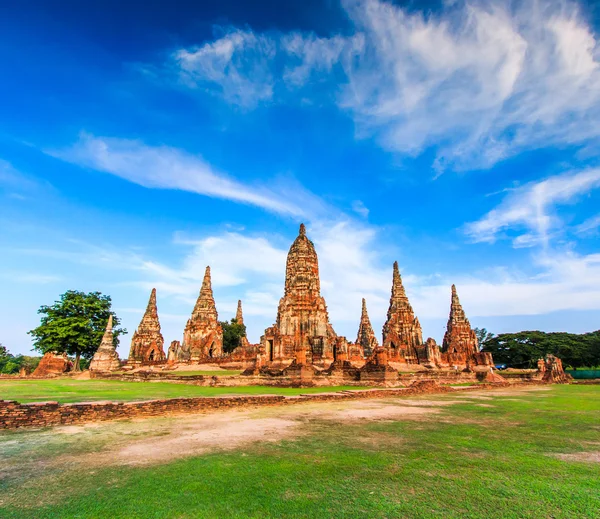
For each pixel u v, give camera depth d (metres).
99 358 63.22
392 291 88.44
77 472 9.40
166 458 10.59
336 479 8.96
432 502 7.70
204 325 83.38
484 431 14.51
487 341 116.50
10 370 104.12
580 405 23.16
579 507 7.47
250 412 19.48
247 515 7.10
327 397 24.97
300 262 67.69
